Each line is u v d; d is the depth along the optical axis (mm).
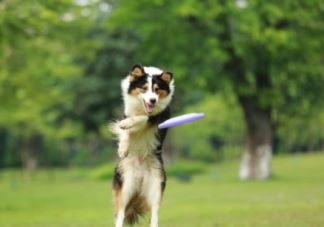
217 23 28922
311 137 61094
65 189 29844
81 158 68250
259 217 14820
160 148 9461
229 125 57375
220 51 28250
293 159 48406
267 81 30797
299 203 18406
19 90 31688
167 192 24828
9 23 21781
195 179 34062
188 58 30062
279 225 13023
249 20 27453
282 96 32531
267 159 30938
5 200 23391
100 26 39969
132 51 40312
